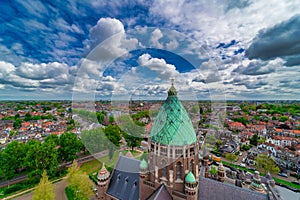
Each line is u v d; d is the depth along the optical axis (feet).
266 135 304.30
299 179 189.26
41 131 310.86
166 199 67.72
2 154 156.66
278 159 226.17
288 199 158.51
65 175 176.45
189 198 65.05
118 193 104.27
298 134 284.61
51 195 126.21
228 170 201.36
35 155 162.61
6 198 140.56
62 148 185.37
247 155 247.29
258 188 131.64
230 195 80.53
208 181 87.15
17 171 176.76
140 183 79.56
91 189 136.56
